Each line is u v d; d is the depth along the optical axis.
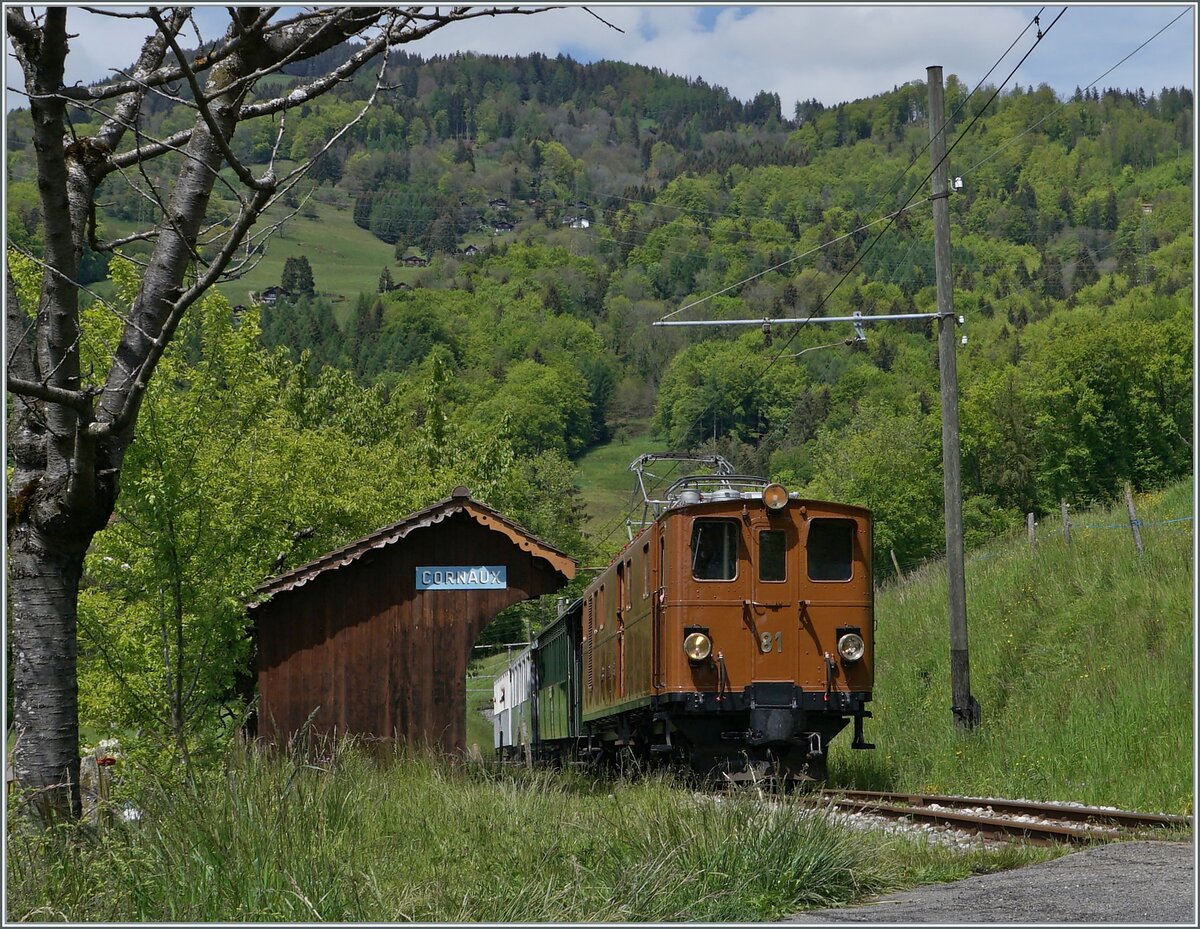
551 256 173.62
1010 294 137.25
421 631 20.22
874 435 60.97
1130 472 66.94
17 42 8.53
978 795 16.36
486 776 13.71
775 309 128.88
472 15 8.26
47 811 9.49
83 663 19.38
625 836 9.88
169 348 19.66
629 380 136.00
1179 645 18.25
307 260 171.25
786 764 17.11
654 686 17.64
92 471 9.36
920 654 24.66
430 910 8.12
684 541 17.16
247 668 21.58
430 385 49.25
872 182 177.25
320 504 25.09
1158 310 97.44
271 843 8.73
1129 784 14.43
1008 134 181.62
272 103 9.53
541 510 70.81
